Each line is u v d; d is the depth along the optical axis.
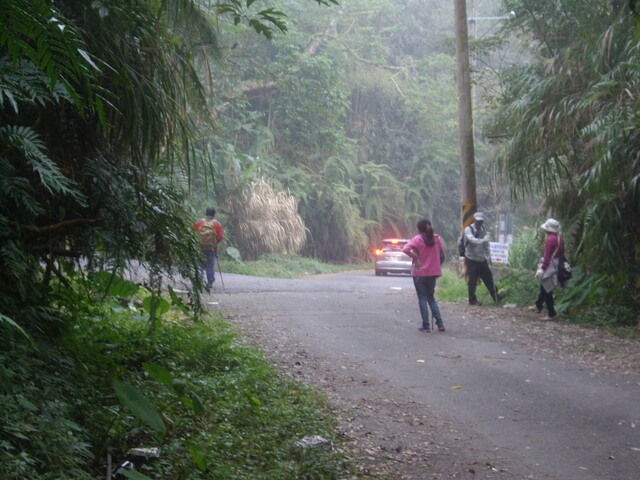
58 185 4.53
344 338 10.59
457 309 13.89
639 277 12.20
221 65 6.39
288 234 29.81
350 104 37.44
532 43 15.55
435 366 8.98
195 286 6.08
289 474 5.03
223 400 6.36
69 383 4.96
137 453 4.85
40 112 5.07
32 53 2.76
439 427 6.63
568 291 13.27
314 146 32.53
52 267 5.56
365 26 37.66
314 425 6.25
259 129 28.88
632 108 10.98
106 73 5.11
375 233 38.59
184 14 5.88
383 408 7.16
